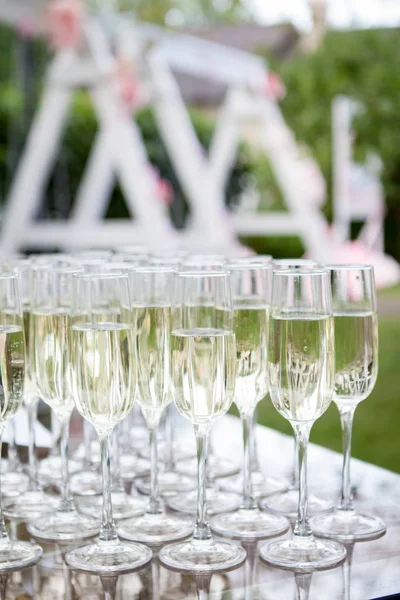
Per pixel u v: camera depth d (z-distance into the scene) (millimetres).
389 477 1931
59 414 1685
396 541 1506
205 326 1454
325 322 1445
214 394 1453
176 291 1483
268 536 1550
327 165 12797
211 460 2090
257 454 1998
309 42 14477
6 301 1498
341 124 12562
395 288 12008
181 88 9766
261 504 1760
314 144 12703
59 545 1520
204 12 24266
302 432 1494
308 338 1428
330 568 1383
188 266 1618
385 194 13164
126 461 2076
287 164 7180
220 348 1451
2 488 1893
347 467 1650
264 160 12039
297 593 1277
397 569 1376
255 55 13188
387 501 1747
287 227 7156
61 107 5227
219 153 7137
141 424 2453
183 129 5543
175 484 1899
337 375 1617
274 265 1562
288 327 1437
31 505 1756
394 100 12375
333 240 10742
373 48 12383
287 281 1447
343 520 1603
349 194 13156
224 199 12258
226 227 5723
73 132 8078
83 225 5176
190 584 1316
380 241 13742
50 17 5035
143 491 1863
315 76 12523
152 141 8984
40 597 1272
